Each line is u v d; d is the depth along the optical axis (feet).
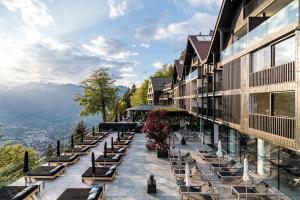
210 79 93.50
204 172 59.16
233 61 65.00
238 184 48.91
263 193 42.65
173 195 46.06
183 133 117.39
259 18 53.98
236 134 72.13
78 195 40.88
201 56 103.76
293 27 37.76
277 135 42.01
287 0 47.67
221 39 76.43
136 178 55.77
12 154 106.22
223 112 73.92
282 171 47.21
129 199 44.29
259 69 51.08
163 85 255.70
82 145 92.53
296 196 42.65
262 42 47.67
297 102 35.65
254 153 59.52
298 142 35.65
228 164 62.08
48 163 66.64
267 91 45.65
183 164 62.34
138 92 298.97
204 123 108.68
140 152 83.20
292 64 38.11
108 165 65.92
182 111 110.93
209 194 42.32
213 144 95.66
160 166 65.62
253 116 51.67
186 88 139.85
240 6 67.72
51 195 46.44
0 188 44.11
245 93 55.93
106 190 48.49
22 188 44.21
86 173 54.44
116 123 140.26
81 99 171.42
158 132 75.00
